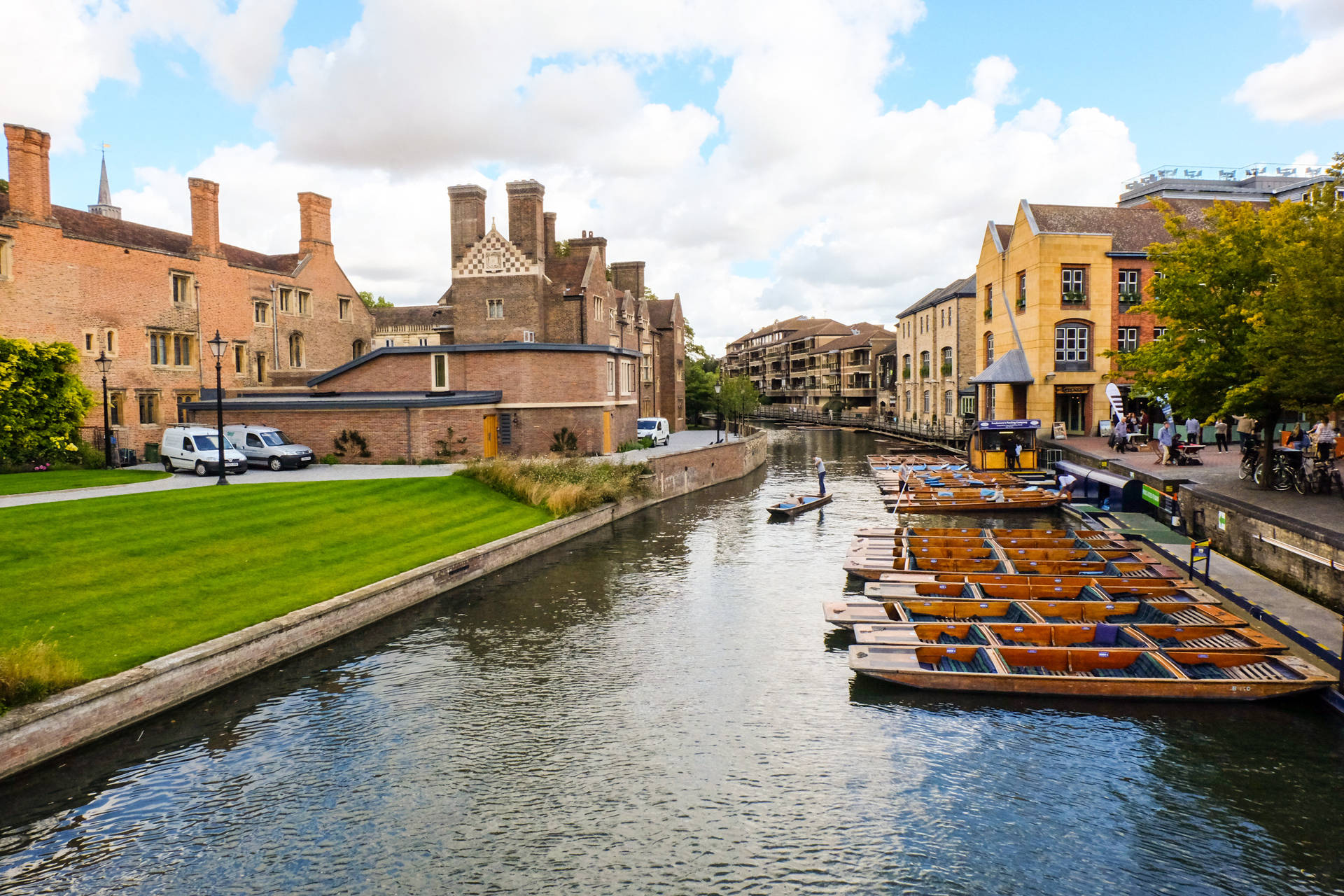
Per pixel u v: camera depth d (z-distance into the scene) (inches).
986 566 756.0
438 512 948.0
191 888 338.3
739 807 399.9
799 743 462.0
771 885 342.3
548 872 350.6
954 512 1207.6
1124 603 616.1
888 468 1737.2
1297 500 787.4
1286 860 354.9
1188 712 479.2
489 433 1341.0
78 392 1160.2
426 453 1306.6
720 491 1477.6
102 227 1380.4
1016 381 1667.1
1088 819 386.3
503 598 740.7
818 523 1132.5
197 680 502.3
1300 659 507.8
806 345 4571.9
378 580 697.6
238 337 1583.4
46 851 359.3
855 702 511.8
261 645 551.2
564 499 1056.8
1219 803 396.2
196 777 422.0
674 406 2512.3
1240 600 613.9
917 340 2721.5
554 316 1825.8
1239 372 852.6
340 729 479.5
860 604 652.1
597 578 813.9
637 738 470.0
